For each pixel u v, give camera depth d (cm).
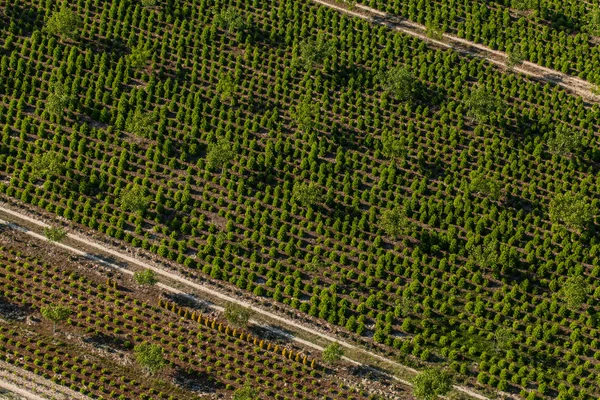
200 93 9600
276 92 9712
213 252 8369
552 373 7700
